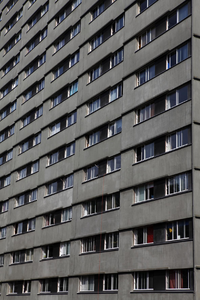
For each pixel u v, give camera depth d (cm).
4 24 7356
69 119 5031
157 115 3734
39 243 4997
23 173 5822
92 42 4925
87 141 4641
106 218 4072
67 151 4941
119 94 4319
